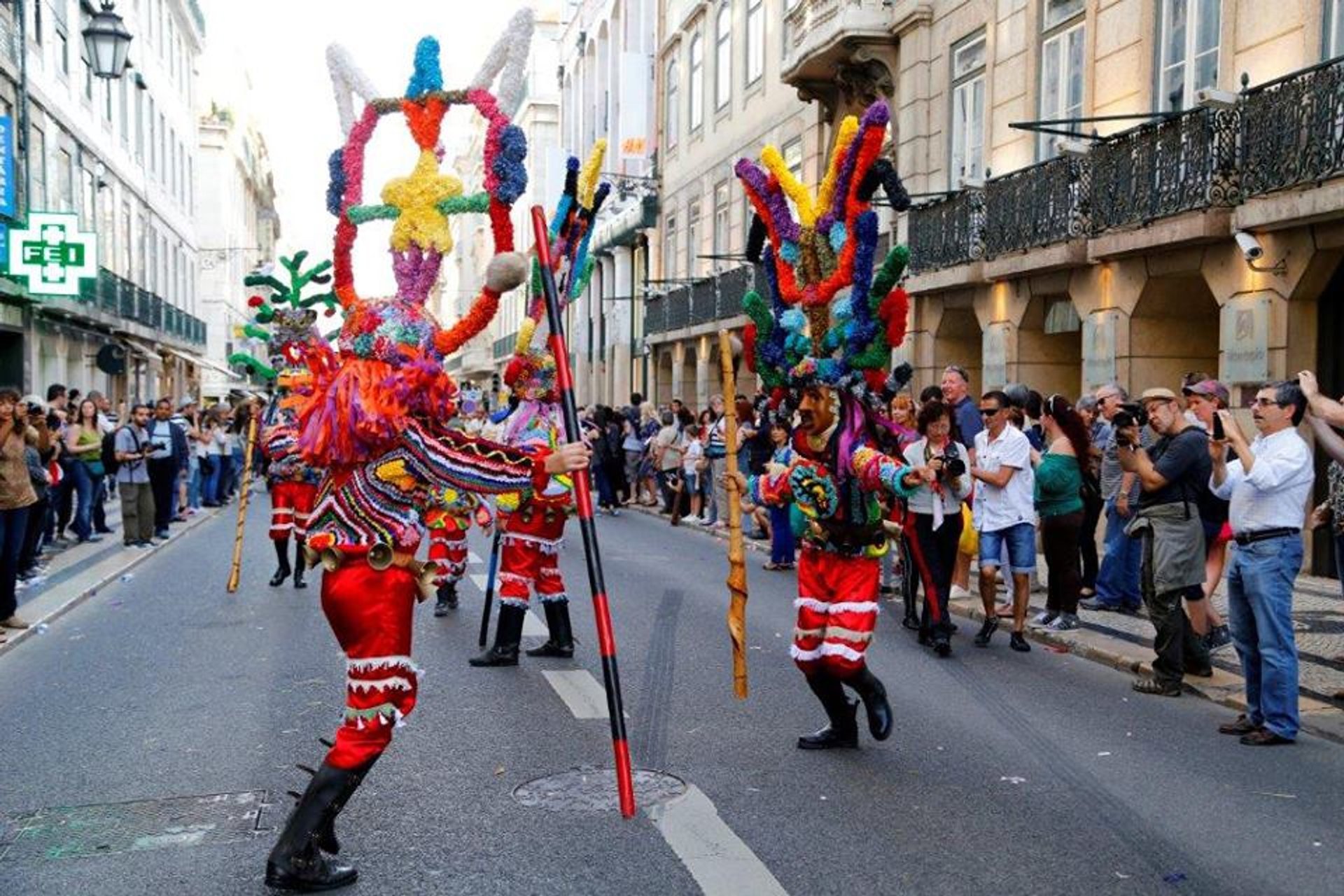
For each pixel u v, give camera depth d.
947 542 8.73
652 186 36.12
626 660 8.16
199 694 7.26
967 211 17.09
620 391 40.50
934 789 5.39
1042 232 15.10
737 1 28.55
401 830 4.85
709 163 31.05
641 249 39.00
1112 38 14.73
